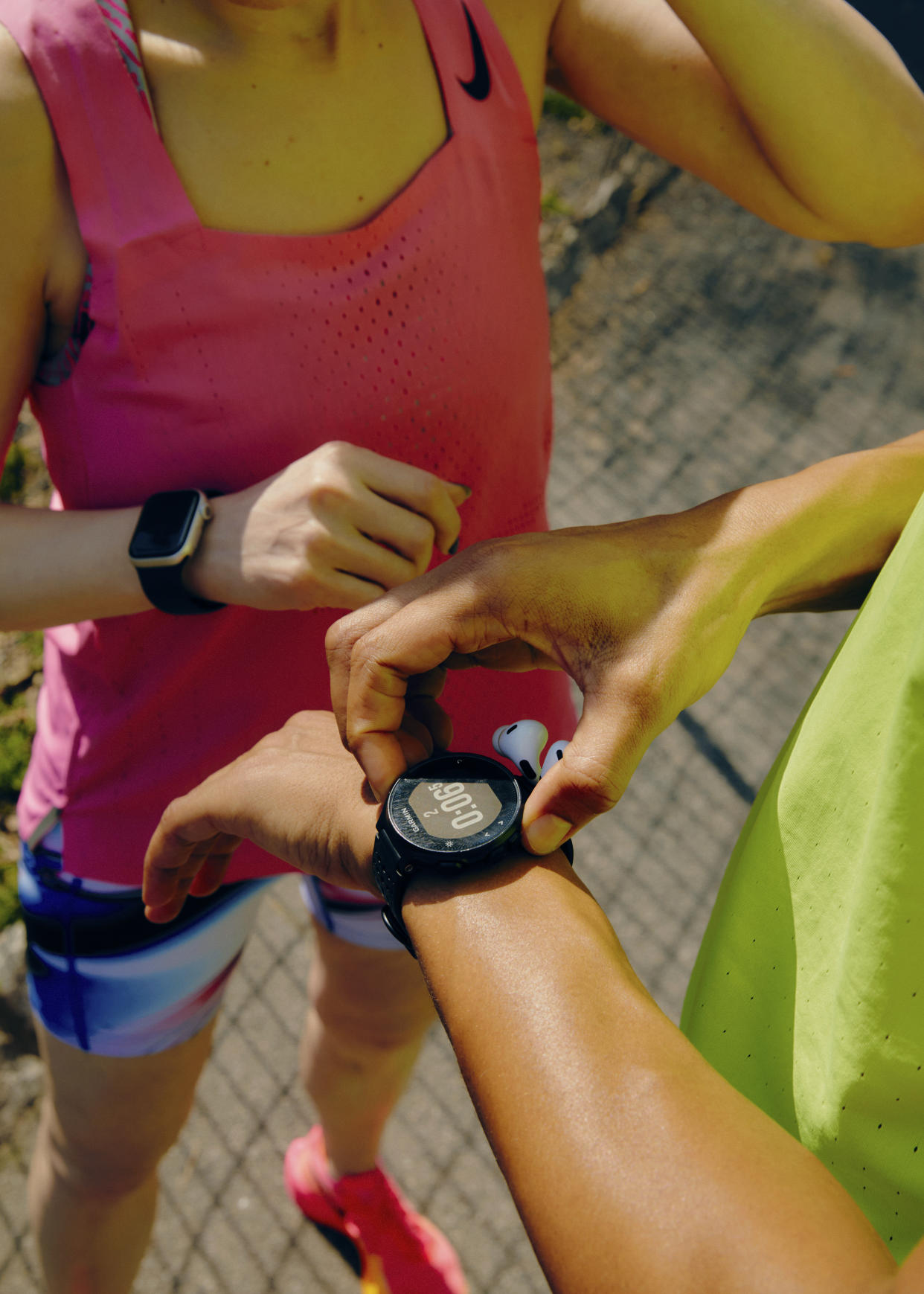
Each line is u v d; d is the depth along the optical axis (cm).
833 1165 51
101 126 86
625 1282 38
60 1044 130
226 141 92
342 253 97
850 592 77
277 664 110
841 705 56
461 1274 194
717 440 361
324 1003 163
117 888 120
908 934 46
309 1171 199
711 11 102
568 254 394
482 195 106
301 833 67
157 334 93
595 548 66
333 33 92
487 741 124
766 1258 37
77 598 100
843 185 109
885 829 46
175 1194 206
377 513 93
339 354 99
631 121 122
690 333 388
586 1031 45
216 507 98
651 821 272
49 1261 152
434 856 55
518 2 112
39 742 124
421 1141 216
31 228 88
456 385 107
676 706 62
